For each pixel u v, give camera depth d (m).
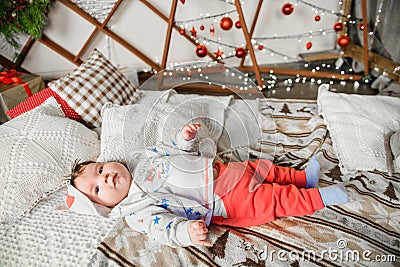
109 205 1.35
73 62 2.68
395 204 1.30
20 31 2.35
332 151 1.59
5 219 1.27
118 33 2.71
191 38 2.76
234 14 2.77
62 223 1.28
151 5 2.61
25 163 1.34
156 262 1.15
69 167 1.44
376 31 2.55
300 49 3.04
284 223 1.27
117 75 1.92
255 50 2.98
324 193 1.25
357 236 1.19
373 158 1.44
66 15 2.55
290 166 1.54
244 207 1.28
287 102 2.08
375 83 2.49
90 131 1.61
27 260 1.18
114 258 1.16
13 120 1.54
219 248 1.18
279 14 2.85
